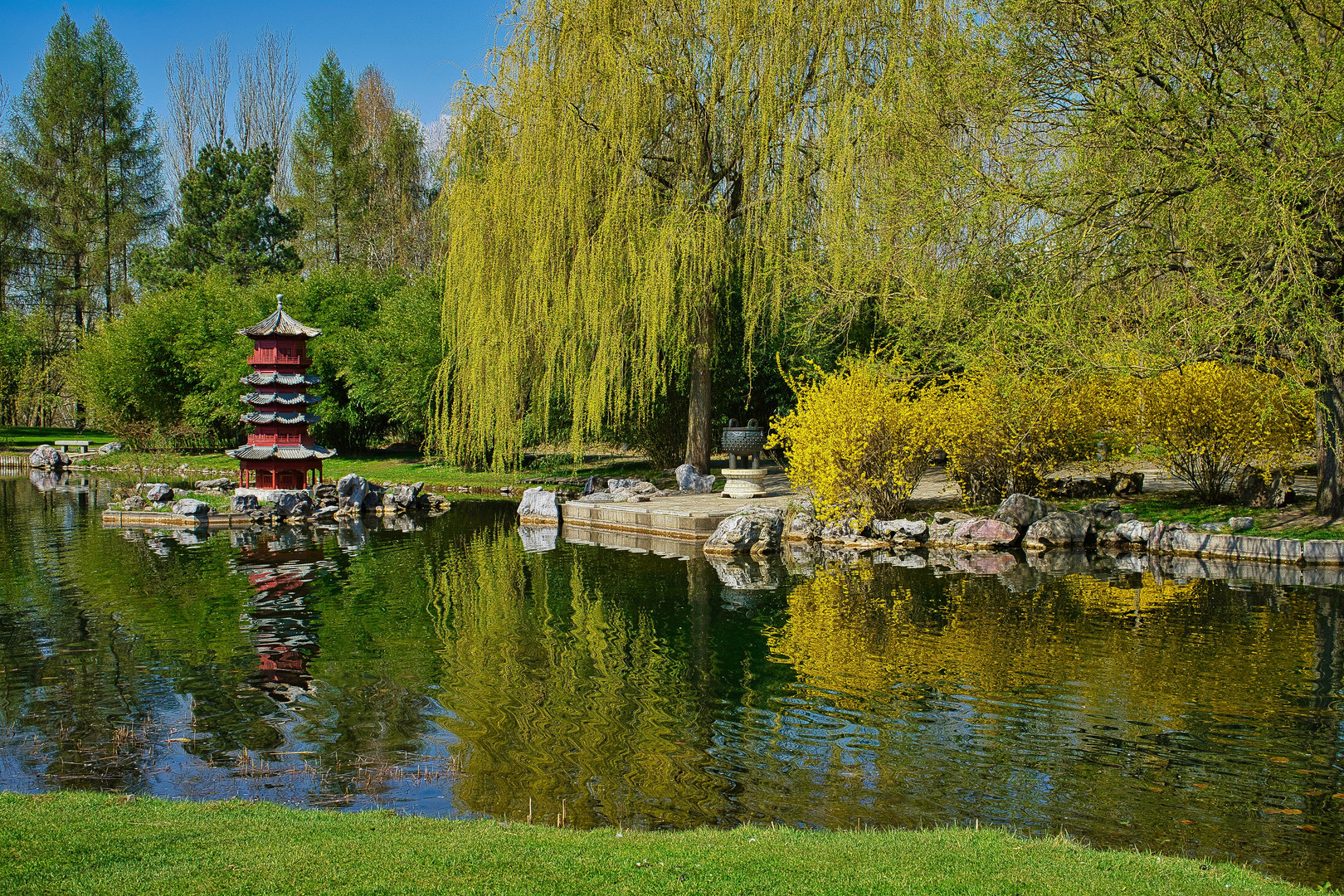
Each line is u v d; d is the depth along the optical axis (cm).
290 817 532
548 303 2067
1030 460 1767
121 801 558
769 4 1952
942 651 938
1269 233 1144
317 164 5238
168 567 1484
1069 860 468
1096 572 1345
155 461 3466
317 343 3544
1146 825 555
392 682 859
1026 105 1380
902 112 1781
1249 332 1180
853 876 436
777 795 604
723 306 2316
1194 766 642
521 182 2030
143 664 920
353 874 427
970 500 1831
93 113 5409
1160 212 1316
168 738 717
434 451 3272
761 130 1933
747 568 1438
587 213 2028
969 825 555
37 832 482
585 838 503
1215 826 552
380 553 1622
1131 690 805
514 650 966
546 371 2208
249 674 887
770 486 2291
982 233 1523
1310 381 1289
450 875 428
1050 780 623
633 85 1947
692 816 573
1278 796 594
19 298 5450
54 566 1486
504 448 2242
